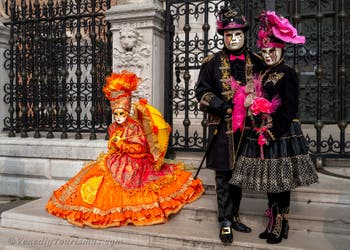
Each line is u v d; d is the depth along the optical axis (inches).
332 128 251.1
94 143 197.8
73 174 202.1
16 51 224.1
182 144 203.2
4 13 232.4
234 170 118.6
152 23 181.6
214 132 124.0
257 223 134.3
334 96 250.1
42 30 216.5
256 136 114.9
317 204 140.6
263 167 111.8
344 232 126.3
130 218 137.4
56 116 216.7
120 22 187.8
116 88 149.6
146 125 150.0
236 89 118.6
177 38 191.6
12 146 213.9
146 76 184.5
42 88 218.5
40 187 209.5
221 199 123.3
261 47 116.2
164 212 140.6
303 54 190.2
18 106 226.2
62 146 202.8
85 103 209.5
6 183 216.8
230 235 119.2
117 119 150.2
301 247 115.3
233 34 121.6
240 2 193.2
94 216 136.9
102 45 205.0
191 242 124.6
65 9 209.8
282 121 109.7
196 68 186.2
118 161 149.1
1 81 227.3
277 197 118.9
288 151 111.0
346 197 137.4
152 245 129.9
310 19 257.1
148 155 152.3
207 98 121.2
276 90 112.4
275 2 249.0
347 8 247.9
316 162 166.6
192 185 152.1
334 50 173.9
